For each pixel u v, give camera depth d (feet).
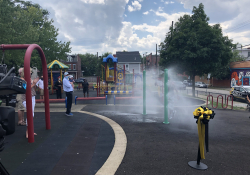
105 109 31.94
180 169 11.10
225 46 56.95
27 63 14.03
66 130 18.39
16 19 48.70
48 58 79.46
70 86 24.84
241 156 13.10
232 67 118.62
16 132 17.38
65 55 86.48
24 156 12.30
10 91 7.76
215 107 41.01
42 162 11.51
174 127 20.51
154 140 16.19
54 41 81.92
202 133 11.06
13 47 14.85
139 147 14.53
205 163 11.95
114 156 12.63
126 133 18.13
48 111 18.49
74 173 10.32
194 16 61.77
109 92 61.31
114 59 64.39
